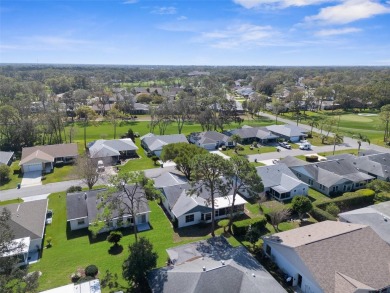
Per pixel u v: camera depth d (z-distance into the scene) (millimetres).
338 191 54469
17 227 36875
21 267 33375
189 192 39969
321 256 29516
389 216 41281
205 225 42688
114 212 40969
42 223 39906
